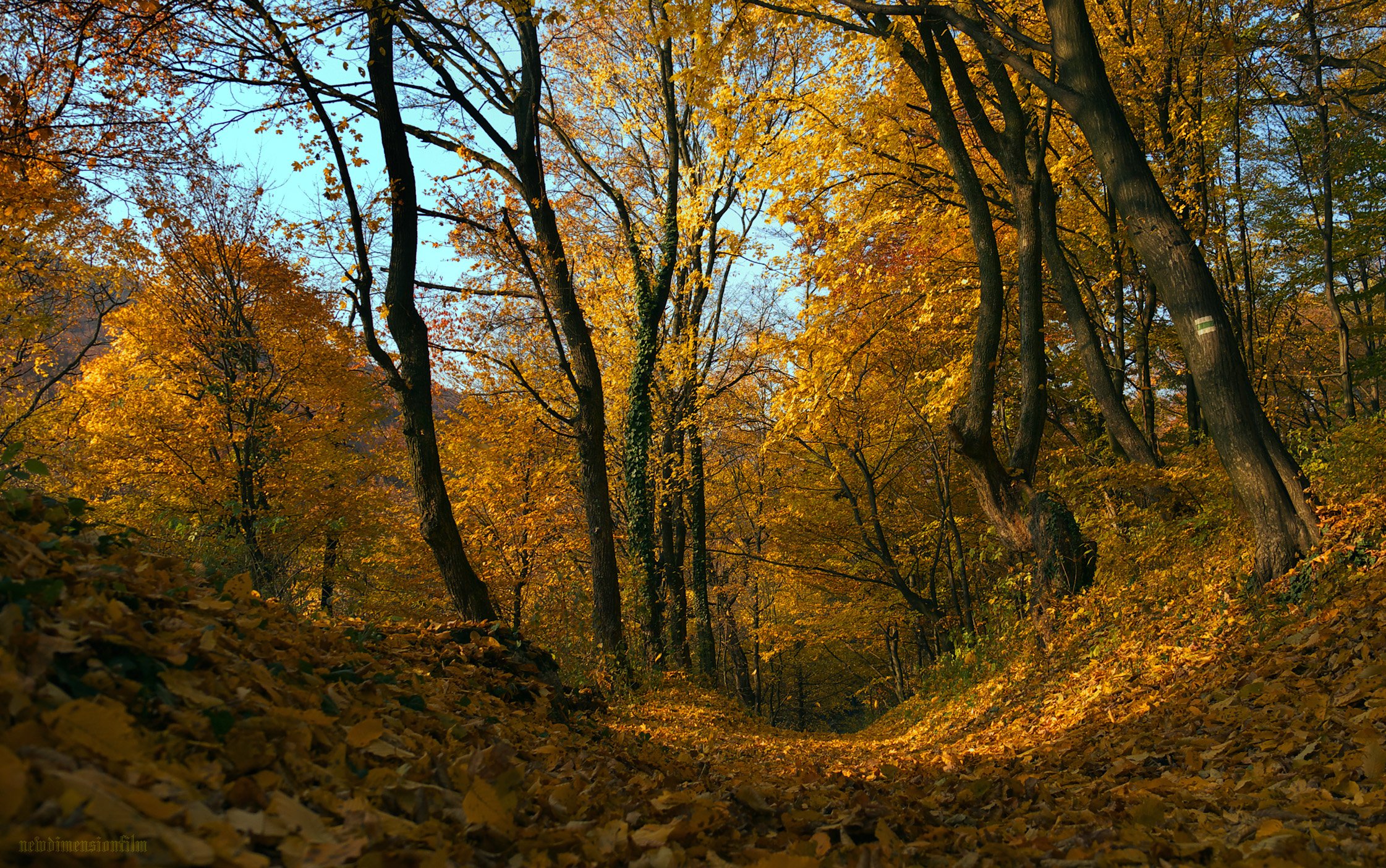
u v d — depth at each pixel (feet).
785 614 81.97
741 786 11.00
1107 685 22.50
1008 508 35.22
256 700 7.35
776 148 40.14
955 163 35.50
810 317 44.32
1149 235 24.62
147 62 28.09
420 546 55.01
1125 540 37.42
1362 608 16.81
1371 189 54.29
